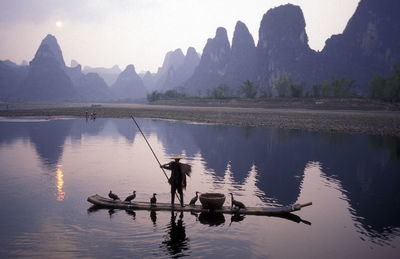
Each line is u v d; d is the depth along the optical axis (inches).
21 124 1683.1
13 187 424.8
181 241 260.5
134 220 310.3
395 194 417.4
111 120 2132.1
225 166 596.4
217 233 279.4
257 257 233.0
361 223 309.7
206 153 752.3
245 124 1733.5
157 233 277.3
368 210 350.9
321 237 273.9
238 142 963.3
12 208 338.3
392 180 496.1
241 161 649.6
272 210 335.0
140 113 2945.4
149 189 430.3
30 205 349.4
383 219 321.7
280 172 546.6
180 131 1327.5
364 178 508.1
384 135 1222.9
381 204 374.0
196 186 450.6
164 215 328.2
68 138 1050.1
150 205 348.5
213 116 2393.0
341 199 394.3
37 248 241.8
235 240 264.2
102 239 261.6
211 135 1167.6
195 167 584.7
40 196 385.1
